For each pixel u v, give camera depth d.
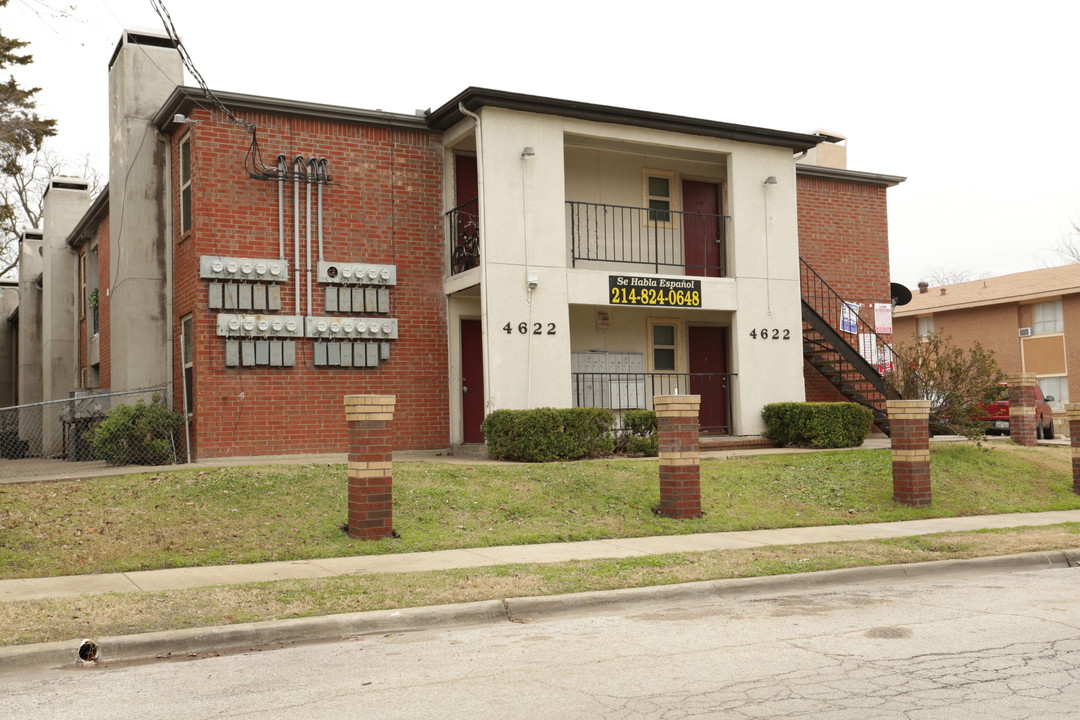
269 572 9.14
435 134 17.42
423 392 16.91
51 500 11.51
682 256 19.72
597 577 8.73
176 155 16.86
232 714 5.13
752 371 18.53
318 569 9.29
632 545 10.84
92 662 6.44
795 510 13.37
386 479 10.89
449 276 17.20
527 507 12.35
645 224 19.36
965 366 17.81
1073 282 33.97
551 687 5.57
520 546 10.77
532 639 6.93
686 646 6.61
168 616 7.21
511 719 4.95
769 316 18.84
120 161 17.42
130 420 14.87
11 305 34.28
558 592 8.17
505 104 16.25
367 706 5.24
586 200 18.73
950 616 7.53
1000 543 10.92
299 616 7.29
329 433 15.99
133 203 17.00
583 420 15.61
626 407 18.61
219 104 15.11
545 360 16.45
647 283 17.53
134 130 17.14
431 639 7.01
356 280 16.33
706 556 9.91
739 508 13.16
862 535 11.73
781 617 7.61
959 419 17.23
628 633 7.07
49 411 24.53
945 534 11.61
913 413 14.03
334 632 7.20
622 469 14.48
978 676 5.68
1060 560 10.45
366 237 16.62
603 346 18.81
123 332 17.09
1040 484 16.05
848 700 5.20
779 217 19.20
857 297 22.22
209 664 6.35
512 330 16.17
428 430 16.91
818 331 19.66
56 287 25.08
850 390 19.97
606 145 18.23
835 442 17.62
